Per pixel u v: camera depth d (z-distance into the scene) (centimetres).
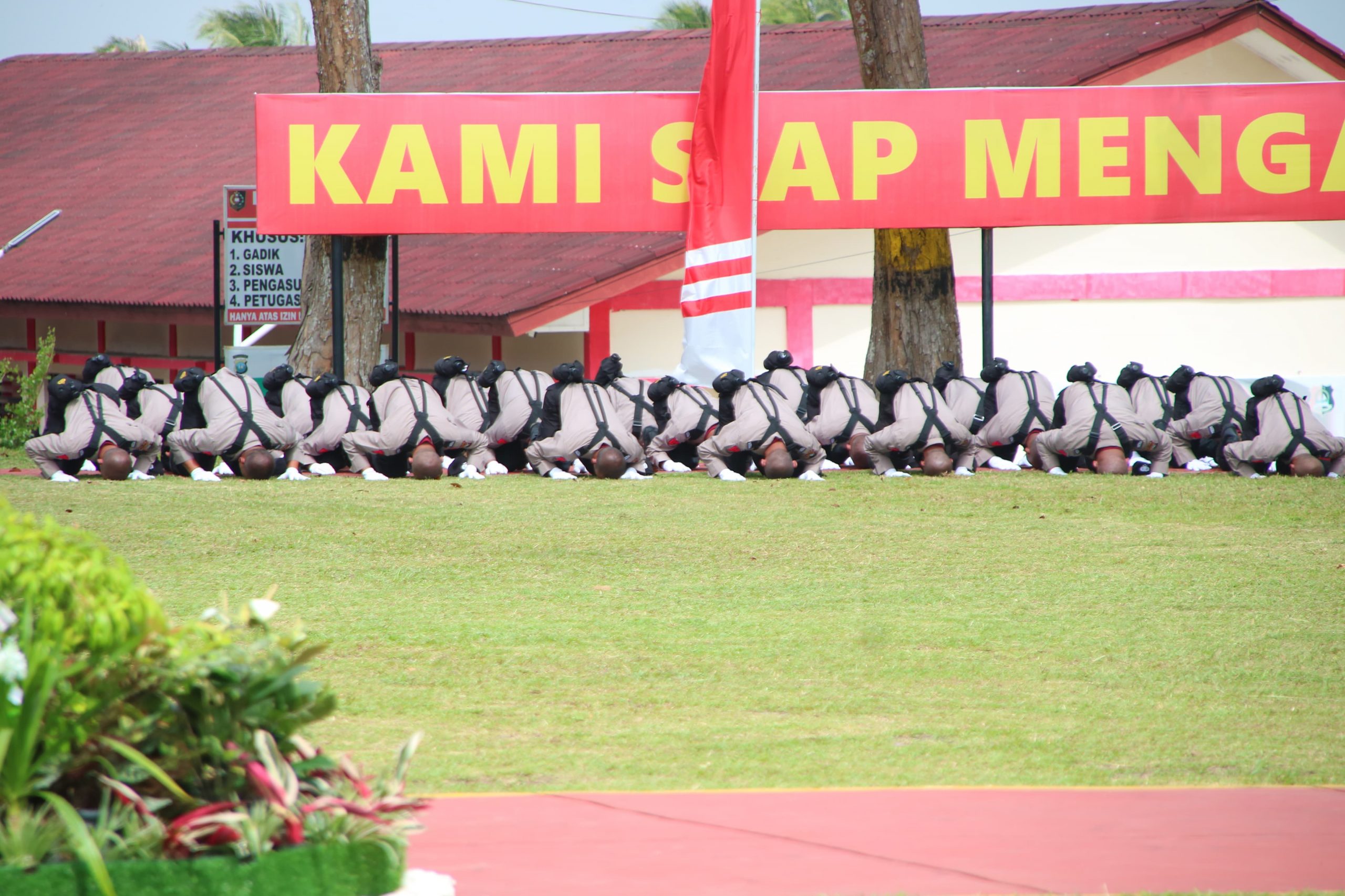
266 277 3944
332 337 3903
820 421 3412
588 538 2362
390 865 763
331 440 3206
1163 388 3569
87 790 745
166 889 705
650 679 1464
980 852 925
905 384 3334
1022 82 4847
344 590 1914
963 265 4991
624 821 992
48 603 720
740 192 3656
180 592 1859
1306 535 2483
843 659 1555
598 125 3688
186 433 3083
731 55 3638
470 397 3322
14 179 6178
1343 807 1041
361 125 3653
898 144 3728
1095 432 3309
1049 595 1934
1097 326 5100
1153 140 3725
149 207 5597
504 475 3266
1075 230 5050
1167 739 1247
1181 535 2478
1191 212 3744
